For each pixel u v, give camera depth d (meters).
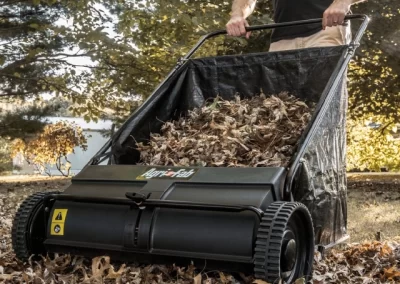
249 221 2.33
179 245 2.43
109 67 11.26
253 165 3.01
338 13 3.32
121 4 10.19
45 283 2.61
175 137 3.41
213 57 3.68
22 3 10.55
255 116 3.37
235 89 3.65
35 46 10.87
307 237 2.53
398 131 15.63
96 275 2.63
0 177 18.06
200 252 2.40
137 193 2.49
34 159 19.62
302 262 2.51
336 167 3.13
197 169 2.66
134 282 2.64
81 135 18.97
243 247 2.31
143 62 10.85
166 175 2.66
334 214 3.12
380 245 3.75
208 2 9.37
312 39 3.80
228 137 3.19
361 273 3.10
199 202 2.42
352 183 12.65
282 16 3.92
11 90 11.18
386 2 9.97
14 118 11.16
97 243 2.61
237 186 2.46
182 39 9.76
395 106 12.39
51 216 2.74
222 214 2.39
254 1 3.93
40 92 11.36
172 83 3.62
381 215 6.46
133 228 2.51
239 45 10.55
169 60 10.63
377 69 11.90
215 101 3.59
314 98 3.38
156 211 2.51
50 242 2.72
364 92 12.14
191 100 3.70
